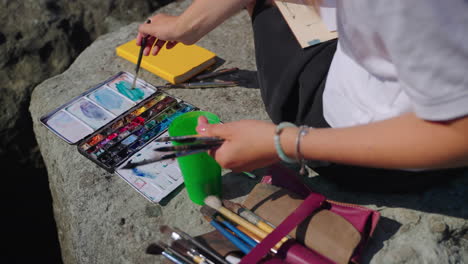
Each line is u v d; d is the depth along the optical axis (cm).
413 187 142
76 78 211
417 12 82
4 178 270
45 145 189
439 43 82
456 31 81
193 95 197
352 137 98
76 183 165
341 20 112
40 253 277
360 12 94
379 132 95
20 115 268
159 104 187
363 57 109
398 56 87
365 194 152
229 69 207
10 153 269
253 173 162
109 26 288
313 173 162
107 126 177
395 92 109
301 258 122
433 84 85
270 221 132
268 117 186
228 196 155
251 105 192
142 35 177
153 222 151
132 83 200
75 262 180
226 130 117
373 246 137
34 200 279
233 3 160
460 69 83
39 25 277
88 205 159
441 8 80
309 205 128
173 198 157
